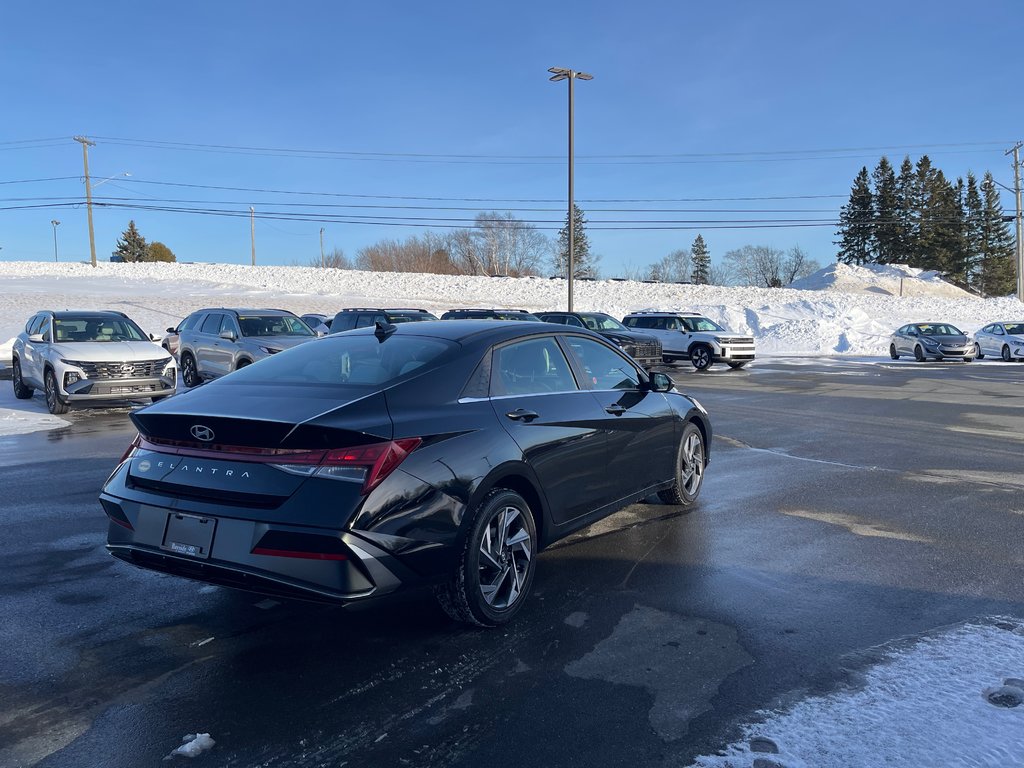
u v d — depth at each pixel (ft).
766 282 407.03
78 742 9.80
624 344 70.54
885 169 354.33
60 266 237.66
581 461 15.85
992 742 9.58
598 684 11.27
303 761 9.37
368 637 12.95
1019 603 14.35
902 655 12.13
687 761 9.28
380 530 11.25
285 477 11.27
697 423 21.86
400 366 13.66
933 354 88.58
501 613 13.30
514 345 15.30
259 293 170.50
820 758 9.29
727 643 12.64
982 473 26.05
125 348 40.83
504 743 9.73
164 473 12.28
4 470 26.27
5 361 68.28
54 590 15.11
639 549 17.67
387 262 343.67
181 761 9.38
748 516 20.53
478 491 12.71
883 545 17.93
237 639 12.89
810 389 56.44
